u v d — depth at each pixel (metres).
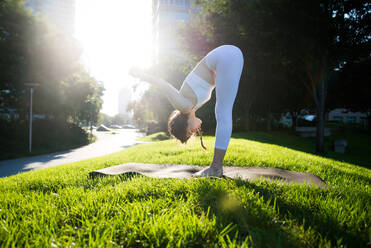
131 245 1.37
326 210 1.72
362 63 22.39
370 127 28.98
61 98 21.11
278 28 10.02
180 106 2.55
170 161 4.59
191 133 2.68
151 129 38.28
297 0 9.30
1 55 15.57
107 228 1.48
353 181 3.21
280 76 13.31
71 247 1.28
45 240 1.34
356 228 1.49
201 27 14.05
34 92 18.52
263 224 1.53
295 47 10.40
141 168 3.60
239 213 1.64
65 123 24.61
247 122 23.09
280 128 34.31
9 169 9.38
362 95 24.58
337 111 51.91
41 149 16.30
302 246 1.32
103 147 19.86
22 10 17.20
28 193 2.64
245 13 10.98
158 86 2.61
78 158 12.85
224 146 2.58
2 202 2.19
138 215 1.63
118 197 2.10
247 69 13.50
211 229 1.44
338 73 25.19
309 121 36.34
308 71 11.64
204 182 2.32
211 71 2.60
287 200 1.94
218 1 12.81
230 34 12.44
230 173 2.94
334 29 9.65
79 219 1.68
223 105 2.53
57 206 1.98
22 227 1.56
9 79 16.08
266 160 4.38
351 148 17.67
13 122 19.23
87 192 2.42
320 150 12.05
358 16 9.48
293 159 4.96
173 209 1.73
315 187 2.30
